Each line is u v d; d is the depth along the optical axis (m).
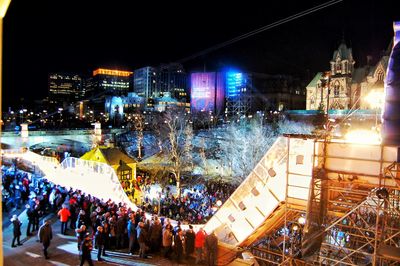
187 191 37.44
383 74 86.94
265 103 136.62
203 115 108.19
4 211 22.44
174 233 16.17
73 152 75.50
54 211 22.48
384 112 9.25
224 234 15.55
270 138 56.50
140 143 69.31
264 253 17.02
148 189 36.72
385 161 9.69
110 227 16.34
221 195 32.38
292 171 12.56
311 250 10.88
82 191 24.62
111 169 23.88
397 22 9.26
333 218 12.51
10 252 15.66
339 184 11.55
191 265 14.65
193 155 57.62
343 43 100.00
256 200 14.19
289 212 14.27
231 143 53.25
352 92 97.44
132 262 14.73
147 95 196.00
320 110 65.88
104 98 185.38
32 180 29.00
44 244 14.88
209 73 142.75
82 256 13.55
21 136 60.69
